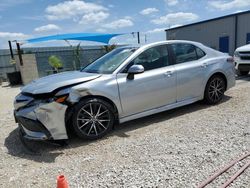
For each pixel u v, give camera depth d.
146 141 3.75
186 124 4.37
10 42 15.06
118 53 4.81
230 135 3.68
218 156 3.07
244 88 6.92
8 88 13.12
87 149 3.68
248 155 3.03
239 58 8.72
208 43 23.25
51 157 3.50
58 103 3.59
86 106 3.87
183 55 5.02
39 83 4.08
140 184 2.62
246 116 4.47
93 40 13.51
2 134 4.65
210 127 4.09
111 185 2.65
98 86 3.96
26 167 3.27
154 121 4.72
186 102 5.01
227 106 5.26
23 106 3.78
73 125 3.83
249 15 19.23
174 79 4.73
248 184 2.48
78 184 2.73
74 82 3.84
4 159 3.54
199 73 5.09
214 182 2.55
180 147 3.42
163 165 2.97
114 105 4.14
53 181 2.86
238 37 20.34
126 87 4.20
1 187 2.83
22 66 13.83
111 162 3.18
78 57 17.81
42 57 17.14
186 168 2.85
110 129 4.15
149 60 4.56
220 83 5.48
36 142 4.09
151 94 4.47
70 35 13.43
